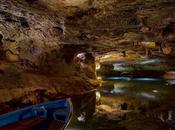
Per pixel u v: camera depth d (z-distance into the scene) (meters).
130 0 10.23
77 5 10.83
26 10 10.97
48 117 7.78
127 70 28.39
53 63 16.30
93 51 20.27
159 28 14.23
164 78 26.06
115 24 13.37
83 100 13.90
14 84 11.56
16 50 13.34
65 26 13.63
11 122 7.07
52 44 15.60
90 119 9.77
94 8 11.27
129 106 12.16
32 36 13.55
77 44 17.78
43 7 10.79
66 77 16.27
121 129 8.34
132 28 14.16
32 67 14.58
